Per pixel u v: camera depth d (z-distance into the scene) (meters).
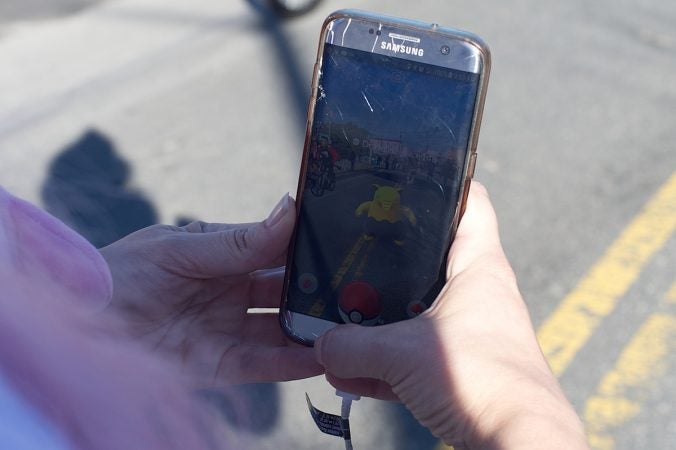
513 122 0.98
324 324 0.35
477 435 0.25
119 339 0.13
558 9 1.20
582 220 0.85
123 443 0.12
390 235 0.34
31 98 1.01
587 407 0.67
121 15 1.19
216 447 0.14
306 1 1.16
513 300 0.29
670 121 1.00
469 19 1.18
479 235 0.33
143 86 1.04
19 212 0.15
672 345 0.72
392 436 0.62
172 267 0.32
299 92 1.03
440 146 0.34
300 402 0.58
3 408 0.10
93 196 0.84
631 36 1.15
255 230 0.33
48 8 1.20
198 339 0.33
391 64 0.34
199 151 0.93
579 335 0.72
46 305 0.12
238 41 1.13
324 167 0.34
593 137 0.96
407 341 0.27
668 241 0.83
